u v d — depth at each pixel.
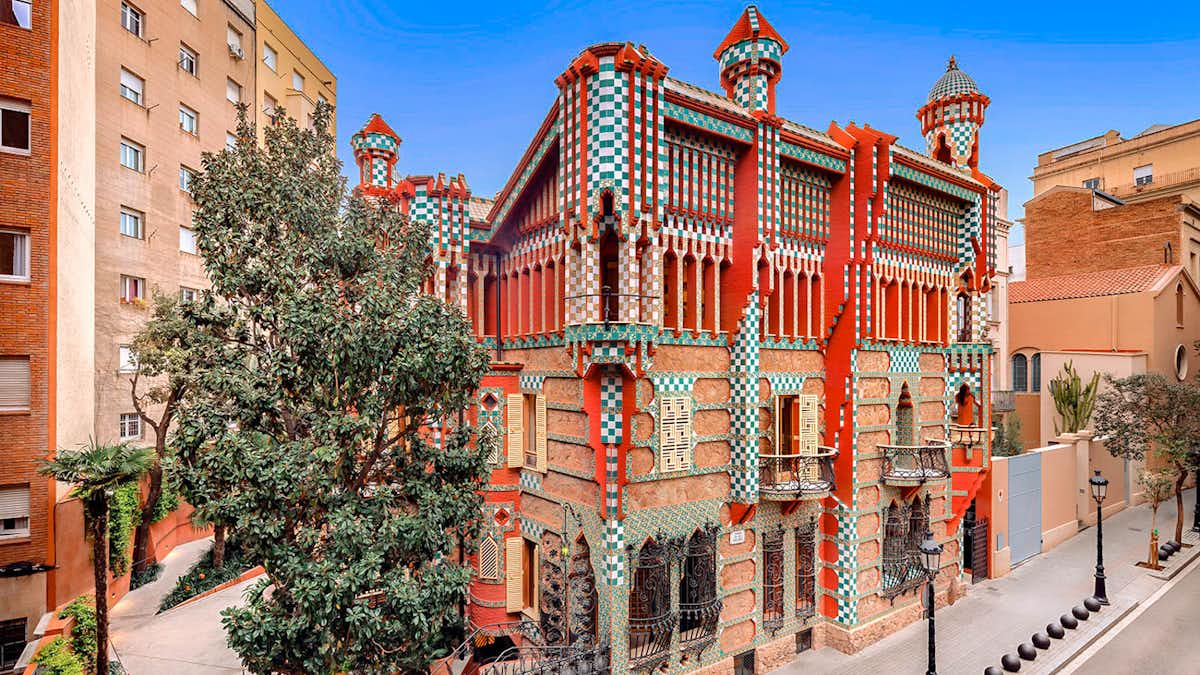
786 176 18.52
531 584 19.05
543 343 18.11
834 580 19.33
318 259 13.46
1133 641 20.39
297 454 11.45
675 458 15.79
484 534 17.61
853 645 18.88
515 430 19.22
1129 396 33.88
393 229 14.95
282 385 12.12
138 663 16.80
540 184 18.36
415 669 12.77
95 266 23.97
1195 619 22.09
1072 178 59.28
